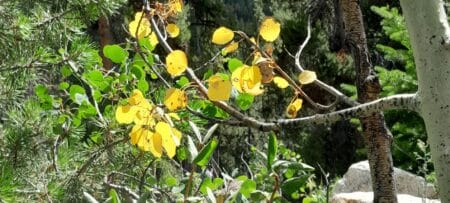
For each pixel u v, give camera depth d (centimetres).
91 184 266
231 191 175
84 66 318
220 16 1489
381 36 1246
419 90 129
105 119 266
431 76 125
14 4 332
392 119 809
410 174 627
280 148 349
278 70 129
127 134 252
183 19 1192
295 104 139
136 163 268
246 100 194
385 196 206
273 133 142
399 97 133
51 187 253
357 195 554
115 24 1117
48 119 290
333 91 146
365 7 1338
